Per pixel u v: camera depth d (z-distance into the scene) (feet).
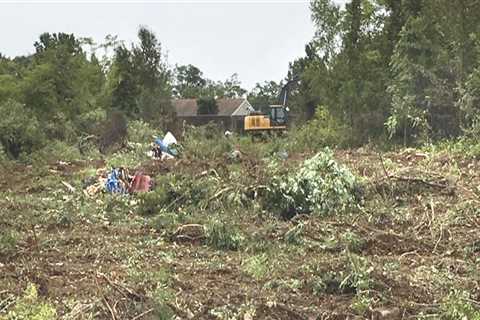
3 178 55.06
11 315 18.97
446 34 65.36
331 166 37.58
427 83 65.46
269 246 28.99
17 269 24.67
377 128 72.43
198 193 37.32
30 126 72.95
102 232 32.76
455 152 50.67
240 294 21.66
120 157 66.59
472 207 32.78
